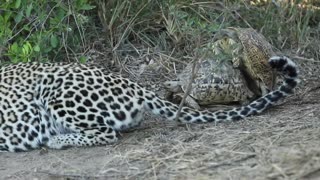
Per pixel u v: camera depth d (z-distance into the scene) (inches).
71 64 509.0
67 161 462.6
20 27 651.5
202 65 546.0
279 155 417.7
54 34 643.5
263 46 567.8
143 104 492.7
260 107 512.1
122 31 679.7
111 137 485.1
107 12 680.4
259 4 722.2
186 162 434.9
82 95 484.4
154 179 416.2
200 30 553.9
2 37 612.1
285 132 462.3
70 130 489.4
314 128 464.4
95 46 673.0
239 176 403.5
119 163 448.8
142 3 682.8
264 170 405.4
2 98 492.7
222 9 698.8
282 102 547.8
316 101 546.9
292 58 651.5
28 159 475.8
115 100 486.6
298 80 514.9
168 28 663.1
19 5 604.7
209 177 407.8
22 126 489.4
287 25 692.7
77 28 669.9
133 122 492.7
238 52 547.8
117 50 668.1
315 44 676.7
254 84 559.8
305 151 414.9
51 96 487.8
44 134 490.6
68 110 483.2
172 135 490.3
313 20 725.9
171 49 673.0
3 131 490.0
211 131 487.8
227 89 537.6
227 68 542.0
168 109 497.0
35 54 606.9
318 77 618.2
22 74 503.2
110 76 497.7
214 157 435.2
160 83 626.5
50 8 656.4
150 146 471.5
